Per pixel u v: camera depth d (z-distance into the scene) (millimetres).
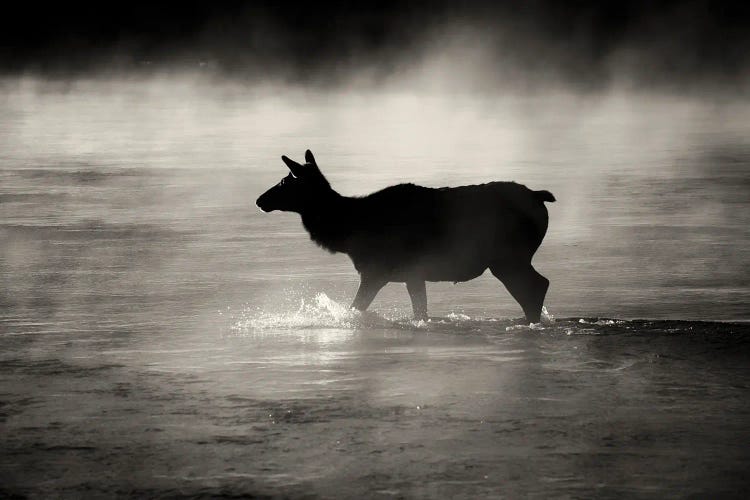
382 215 39375
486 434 24297
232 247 63469
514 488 20984
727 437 24062
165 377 30062
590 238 66875
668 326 37875
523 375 29781
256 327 38469
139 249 62688
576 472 21859
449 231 38656
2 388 28984
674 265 56406
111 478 21688
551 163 130875
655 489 20922
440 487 21047
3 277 52500
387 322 39156
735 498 20484
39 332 38062
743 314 43781
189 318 41219
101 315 42156
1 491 21031
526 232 38688
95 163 134000
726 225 72938
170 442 23922
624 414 25859
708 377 29500
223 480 21516
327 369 30750
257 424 25219
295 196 40281
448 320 39844
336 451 23188
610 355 32344
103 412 26391
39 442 24000
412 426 24938
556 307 45500
